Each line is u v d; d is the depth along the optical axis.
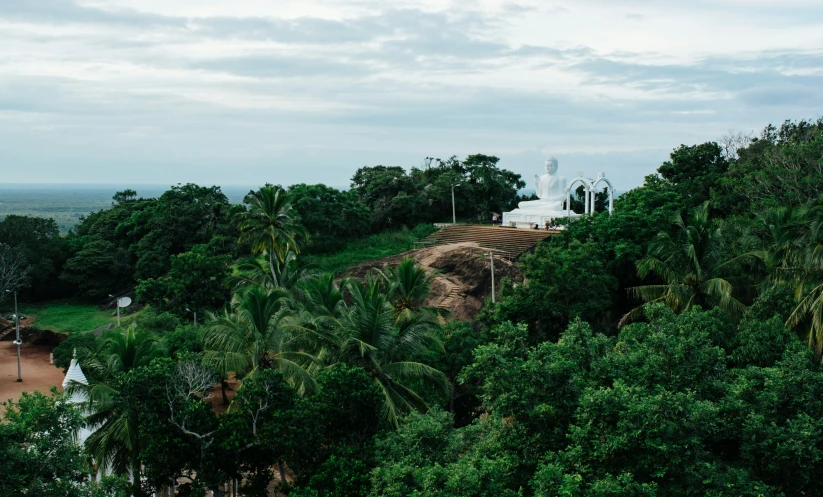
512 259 47.91
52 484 16.45
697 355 17.00
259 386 20.75
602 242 40.09
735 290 31.11
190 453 19.48
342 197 61.66
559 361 16.17
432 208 70.19
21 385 44.47
